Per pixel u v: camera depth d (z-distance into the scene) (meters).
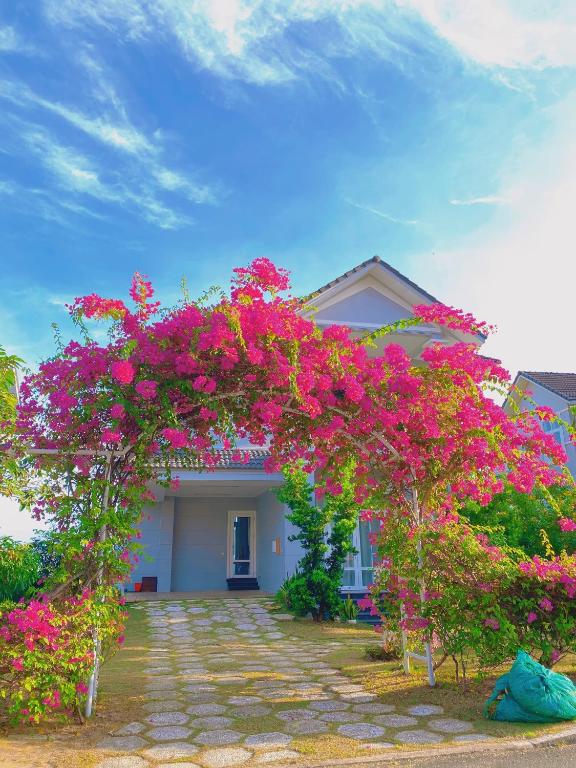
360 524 14.41
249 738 5.06
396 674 7.49
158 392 6.05
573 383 20.81
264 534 18.16
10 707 4.92
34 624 5.08
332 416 7.08
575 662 7.71
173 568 18.83
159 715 5.77
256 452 15.56
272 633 11.16
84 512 5.91
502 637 6.38
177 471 14.37
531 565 6.65
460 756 4.57
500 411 7.12
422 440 7.32
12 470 5.86
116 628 6.06
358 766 4.39
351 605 12.54
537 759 4.46
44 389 6.14
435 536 6.86
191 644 10.08
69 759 4.49
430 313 7.53
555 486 11.46
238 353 6.19
